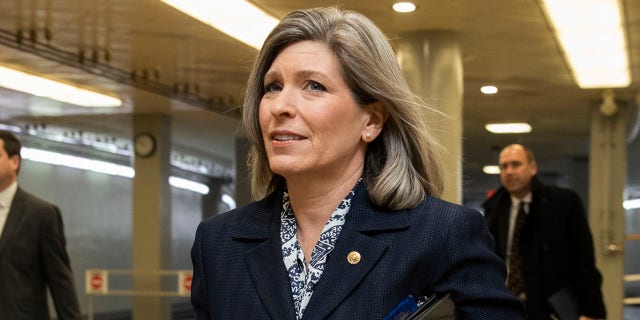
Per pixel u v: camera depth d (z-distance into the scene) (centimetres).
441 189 183
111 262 2156
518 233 563
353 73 171
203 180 2734
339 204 174
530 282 550
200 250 189
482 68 1009
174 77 1080
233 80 1102
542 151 2106
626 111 1274
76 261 2000
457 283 166
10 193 516
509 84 1128
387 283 163
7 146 511
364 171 179
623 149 1250
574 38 833
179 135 1812
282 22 176
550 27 785
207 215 2775
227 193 2836
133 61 971
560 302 535
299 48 172
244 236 181
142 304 1118
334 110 170
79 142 1895
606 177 1255
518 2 695
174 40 855
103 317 1970
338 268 166
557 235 548
